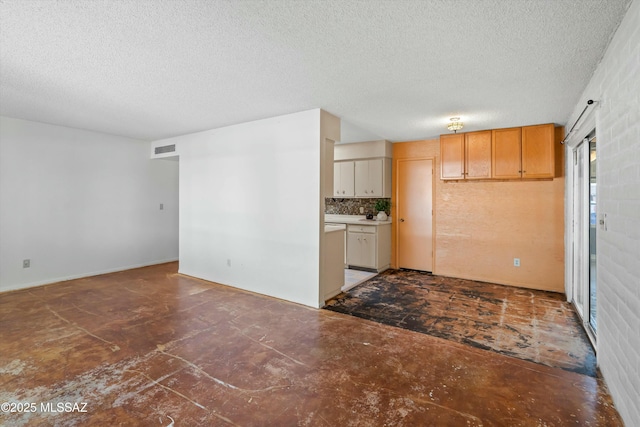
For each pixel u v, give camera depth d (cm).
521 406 184
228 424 169
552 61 224
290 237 374
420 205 528
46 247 445
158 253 586
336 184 594
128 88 290
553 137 397
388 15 171
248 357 241
